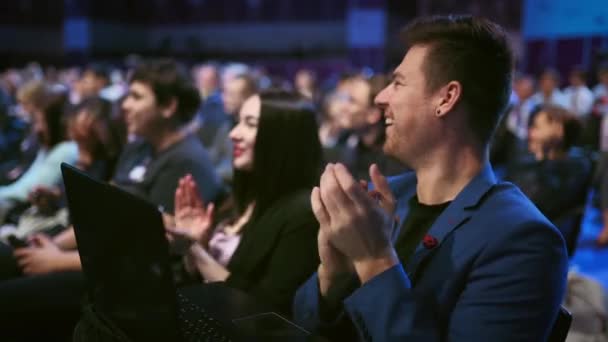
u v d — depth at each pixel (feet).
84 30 55.36
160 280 2.73
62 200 9.55
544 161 9.20
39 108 11.00
